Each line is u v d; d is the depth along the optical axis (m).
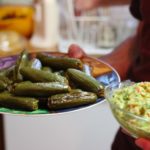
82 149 1.24
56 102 0.53
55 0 1.04
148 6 0.68
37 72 0.58
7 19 1.07
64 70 0.62
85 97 0.54
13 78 0.59
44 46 1.03
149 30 0.70
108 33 1.06
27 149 1.25
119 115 0.49
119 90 0.53
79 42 1.06
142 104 0.49
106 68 0.62
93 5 0.92
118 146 0.75
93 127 1.21
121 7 1.05
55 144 1.25
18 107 0.53
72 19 1.07
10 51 0.95
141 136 0.49
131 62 0.77
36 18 1.05
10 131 1.23
